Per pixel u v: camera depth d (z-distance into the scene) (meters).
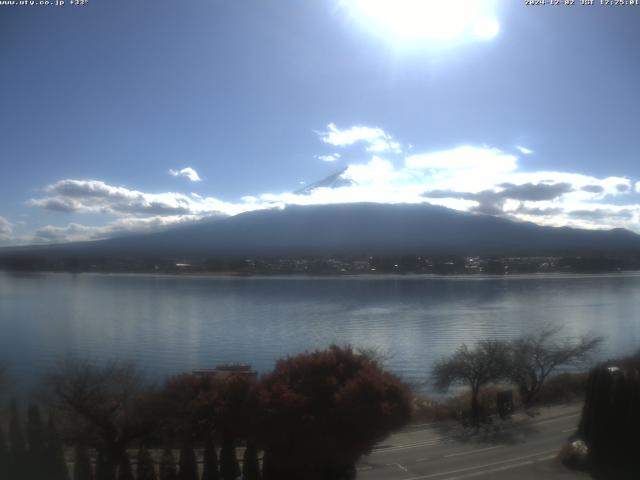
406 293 90.94
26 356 35.62
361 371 15.76
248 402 15.04
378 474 16.38
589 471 16.77
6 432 14.71
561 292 90.69
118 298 81.62
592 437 17.97
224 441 15.09
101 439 14.80
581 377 29.52
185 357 39.44
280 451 14.95
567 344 34.19
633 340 45.16
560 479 16.09
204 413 15.16
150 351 41.91
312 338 50.28
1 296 81.88
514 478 16.09
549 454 18.39
